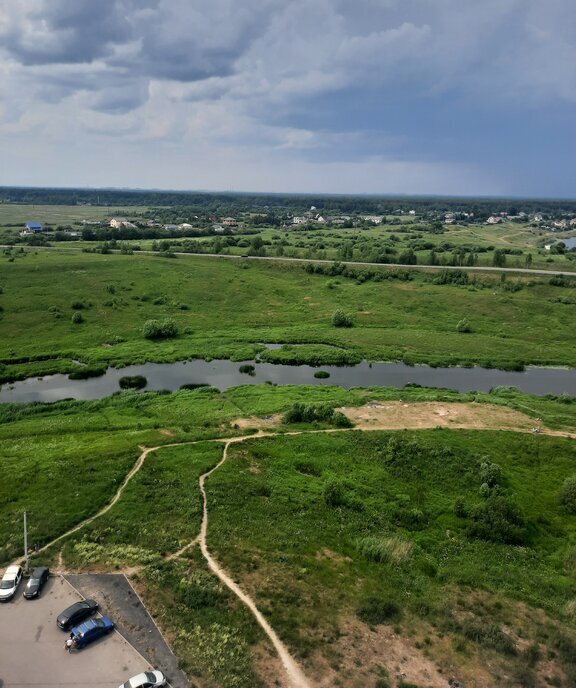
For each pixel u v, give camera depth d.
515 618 36.38
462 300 140.12
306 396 80.94
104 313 122.44
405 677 29.50
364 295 144.62
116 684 27.69
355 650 31.20
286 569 38.41
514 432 67.44
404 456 59.28
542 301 138.62
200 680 28.08
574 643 33.47
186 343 108.12
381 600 35.84
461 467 58.00
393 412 74.56
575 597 40.03
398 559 41.47
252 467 55.25
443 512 50.75
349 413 73.81
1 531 41.12
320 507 48.91
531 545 47.38
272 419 71.06
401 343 111.56
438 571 41.53
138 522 43.00
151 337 110.44
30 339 105.50
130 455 56.34
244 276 158.25
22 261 157.00
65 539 40.44
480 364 102.81
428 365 102.25
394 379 94.38
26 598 33.38
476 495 53.91
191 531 41.97
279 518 46.00
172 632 31.34
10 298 125.62
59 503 45.72
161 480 50.91
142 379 90.88
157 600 33.84
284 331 116.88
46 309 121.44
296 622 32.91
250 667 29.05
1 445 60.88
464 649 32.09
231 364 99.75
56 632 30.94
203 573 36.62
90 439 62.62
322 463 57.66
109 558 37.75
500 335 118.69
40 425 68.25
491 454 61.34
